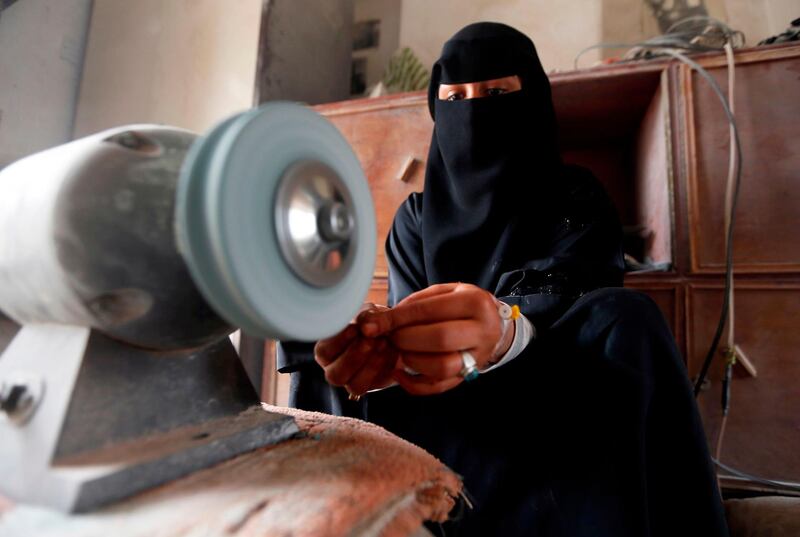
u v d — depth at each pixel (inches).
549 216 36.9
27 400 12.5
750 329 42.2
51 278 12.1
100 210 12.2
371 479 12.7
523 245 36.1
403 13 82.5
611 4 69.4
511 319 21.5
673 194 45.6
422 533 14.6
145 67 74.7
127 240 12.4
